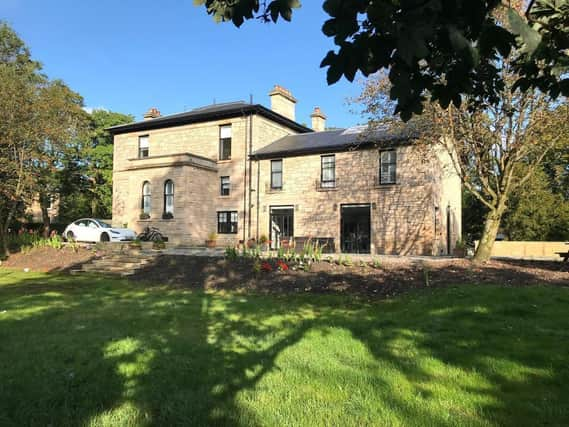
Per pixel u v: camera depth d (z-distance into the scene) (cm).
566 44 255
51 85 1964
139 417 330
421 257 1602
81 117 2197
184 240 2231
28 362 457
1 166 1723
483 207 3039
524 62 297
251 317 695
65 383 398
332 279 1020
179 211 2258
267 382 398
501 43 224
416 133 1506
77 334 579
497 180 1344
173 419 325
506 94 1084
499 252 2044
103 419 327
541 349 490
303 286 984
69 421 324
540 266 1237
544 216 2405
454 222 2339
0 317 690
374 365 446
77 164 3294
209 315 712
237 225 2395
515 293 780
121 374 422
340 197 2089
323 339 548
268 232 2297
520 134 1216
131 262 1392
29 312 736
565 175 2438
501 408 345
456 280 962
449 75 253
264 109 2380
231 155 2436
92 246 1734
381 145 1866
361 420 321
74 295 941
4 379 409
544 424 317
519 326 586
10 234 2409
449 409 342
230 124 2458
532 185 2200
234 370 431
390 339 546
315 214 2156
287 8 243
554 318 625
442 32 216
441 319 641
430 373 423
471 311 670
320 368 436
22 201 2025
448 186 2206
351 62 220
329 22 206
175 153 2431
